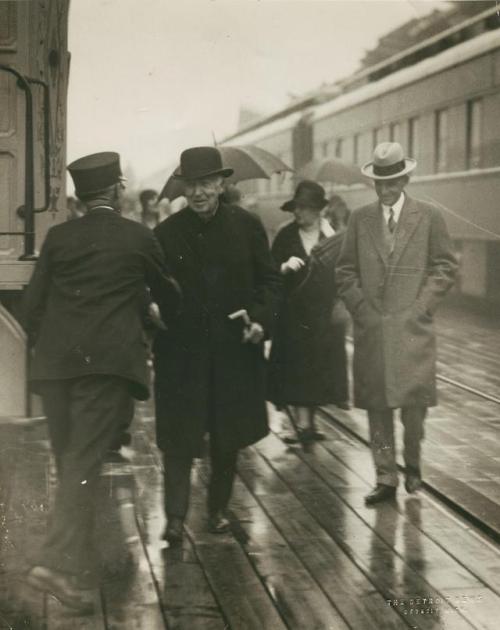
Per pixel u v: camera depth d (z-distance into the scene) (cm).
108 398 383
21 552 415
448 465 588
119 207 414
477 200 954
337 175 818
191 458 450
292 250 642
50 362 384
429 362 517
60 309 389
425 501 523
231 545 448
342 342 648
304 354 637
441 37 928
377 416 525
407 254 518
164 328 443
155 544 446
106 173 404
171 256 447
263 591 392
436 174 1001
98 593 383
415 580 405
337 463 605
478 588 396
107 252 393
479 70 938
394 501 523
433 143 1003
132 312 395
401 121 1045
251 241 455
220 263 447
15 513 461
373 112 1077
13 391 432
